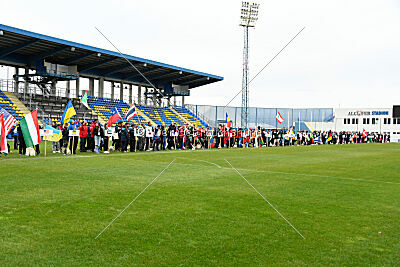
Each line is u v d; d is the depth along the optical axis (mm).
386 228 5777
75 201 7391
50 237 5105
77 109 41062
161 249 4699
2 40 32844
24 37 32156
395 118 75812
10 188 8727
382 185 10180
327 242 5062
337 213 6734
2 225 5648
